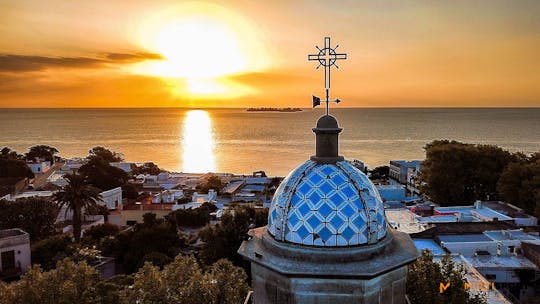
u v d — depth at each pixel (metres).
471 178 65.19
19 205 54.59
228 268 28.11
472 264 35.59
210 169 152.88
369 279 9.17
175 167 158.50
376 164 155.25
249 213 45.31
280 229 10.32
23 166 96.62
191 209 61.91
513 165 58.38
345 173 10.66
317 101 11.62
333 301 9.41
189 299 25.17
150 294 24.98
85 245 48.50
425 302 23.53
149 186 92.94
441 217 50.22
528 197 54.25
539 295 32.97
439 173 65.00
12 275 41.44
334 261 9.58
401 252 10.20
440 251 37.91
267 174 141.75
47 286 25.12
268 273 10.03
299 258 9.74
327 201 10.05
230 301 25.97
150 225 49.94
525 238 40.22
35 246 45.97
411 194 87.88
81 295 25.44
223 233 42.81
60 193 52.06
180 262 27.94
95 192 54.81
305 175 10.81
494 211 51.12
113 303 26.16
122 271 46.09
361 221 9.95
